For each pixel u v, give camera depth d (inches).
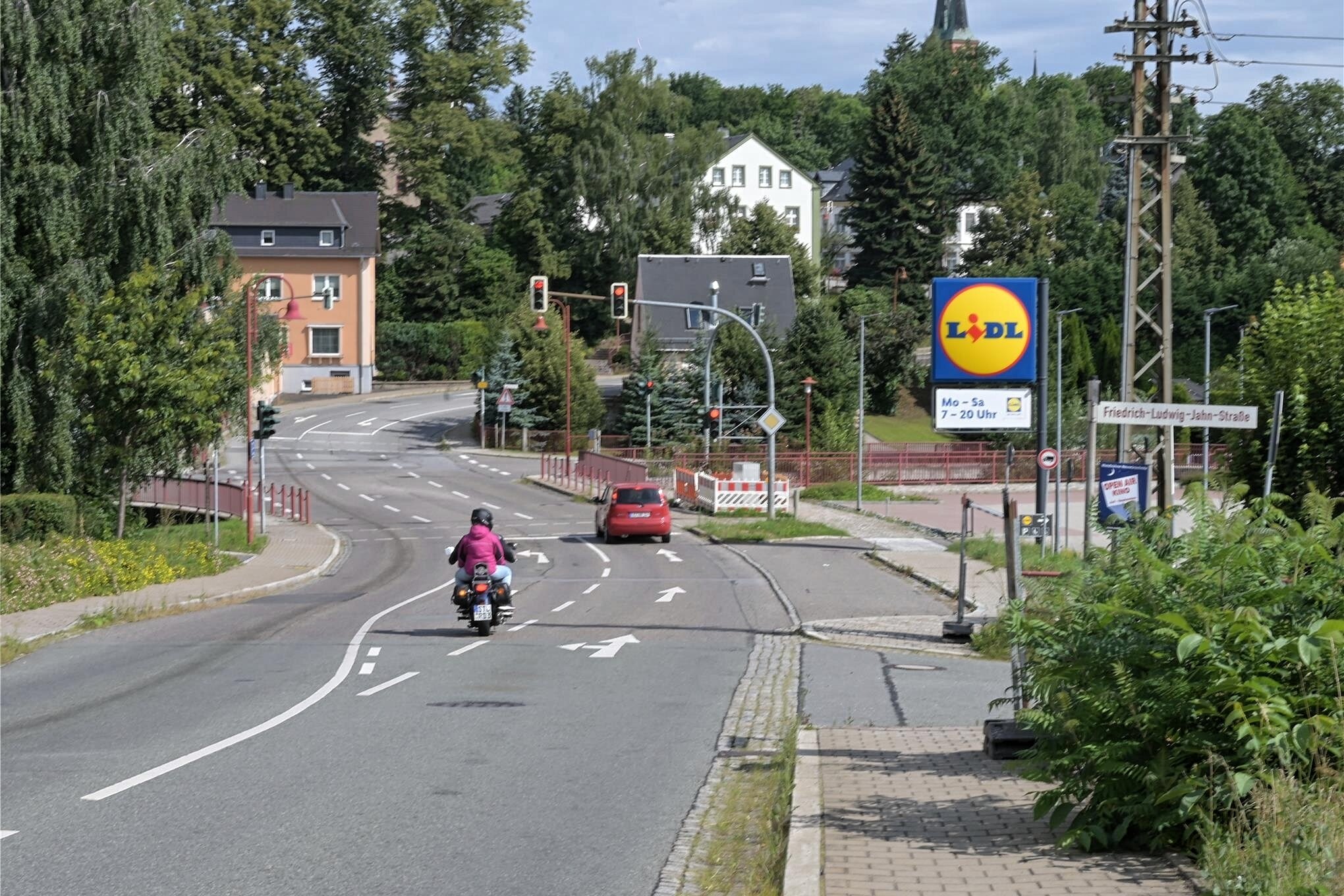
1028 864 318.7
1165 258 1253.1
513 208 5137.8
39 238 1550.2
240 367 1590.8
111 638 879.1
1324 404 1045.8
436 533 1988.2
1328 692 309.7
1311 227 5088.6
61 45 1537.9
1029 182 5236.2
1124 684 318.7
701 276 4399.6
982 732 539.5
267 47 4330.7
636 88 5103.3
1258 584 327.3
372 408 4109.3
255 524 2017.7
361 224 4431.6
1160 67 1253.1
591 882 335.6
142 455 1520.7
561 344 3550.7
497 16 4803.2
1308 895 252.7
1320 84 5418.3
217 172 1680.6
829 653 845.8
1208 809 306.7
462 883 331.0
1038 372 1131.3
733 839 381.1
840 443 3230.8
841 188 7436.0
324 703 614.5
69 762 476.7
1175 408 832.9
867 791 411.5
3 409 1521.9
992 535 1720.0
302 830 381.1
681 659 799.7
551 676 715.4
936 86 5964.6
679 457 2864.2
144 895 316.5
